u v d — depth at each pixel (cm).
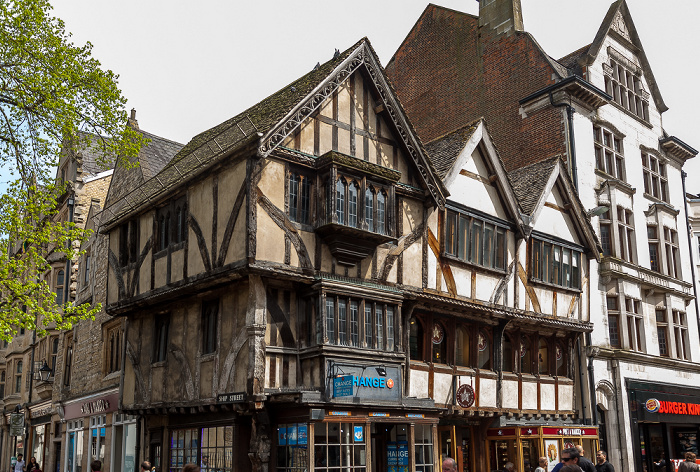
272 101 1559
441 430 1545
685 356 2373
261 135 1220
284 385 1251
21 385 2944
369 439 1255
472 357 1616
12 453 2897
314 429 1184
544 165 1955
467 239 1620
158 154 2225
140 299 1516
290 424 1222
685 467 1105
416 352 1497
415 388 1451
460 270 1584
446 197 1547
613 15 2384
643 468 2045
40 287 1189
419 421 1352
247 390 1203
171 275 1434
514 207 1734
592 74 2239
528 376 1753
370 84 1468
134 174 2038
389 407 1290
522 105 2230
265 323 1242
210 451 1341
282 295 1290
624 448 1967
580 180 2075
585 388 1911
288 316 1289
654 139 2494
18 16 1199
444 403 1512
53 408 2373
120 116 1295
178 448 1458
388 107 1472
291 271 1256
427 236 1514
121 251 1652
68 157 2509
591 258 1991
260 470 1215
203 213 1362
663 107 2588
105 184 2488
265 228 1243
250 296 1237
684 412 2238
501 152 2275
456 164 1612
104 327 1984
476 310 1589
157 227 1530
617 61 2389
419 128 2611
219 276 1271
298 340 1288
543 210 1859
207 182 1367
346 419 1222
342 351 1259
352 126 1423
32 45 1197
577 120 2116
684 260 2492
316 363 1247
